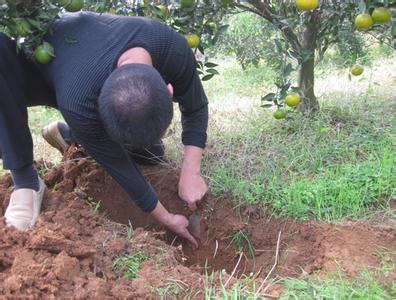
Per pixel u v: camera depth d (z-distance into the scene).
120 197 3.10
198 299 2.14
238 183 3.04
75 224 2.56
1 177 3.03
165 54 2.31
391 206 2.77
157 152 3.18
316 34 3.46
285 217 2.83
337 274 2.28
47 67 2.35
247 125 3.71
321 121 3.53
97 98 2.11
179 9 2.90
